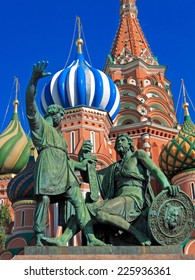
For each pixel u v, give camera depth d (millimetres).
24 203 38312
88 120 36469
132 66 49469
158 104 46562
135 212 8523
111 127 41531
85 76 37719
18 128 49875
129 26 54688
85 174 9586
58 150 8773
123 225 8266
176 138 36938
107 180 9438
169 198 8234
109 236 8586
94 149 35438
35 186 8359
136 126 42000
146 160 9023
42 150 8695
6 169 46625
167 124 45469
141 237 8156
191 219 8305
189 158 35562
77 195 8641
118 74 49531
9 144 47500
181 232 8156
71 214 8820
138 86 47688
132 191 8820
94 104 37719
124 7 57312
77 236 23203
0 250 36375
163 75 50750
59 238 8188
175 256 7621
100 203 8828
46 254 7574
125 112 44344
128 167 9070
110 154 40188
